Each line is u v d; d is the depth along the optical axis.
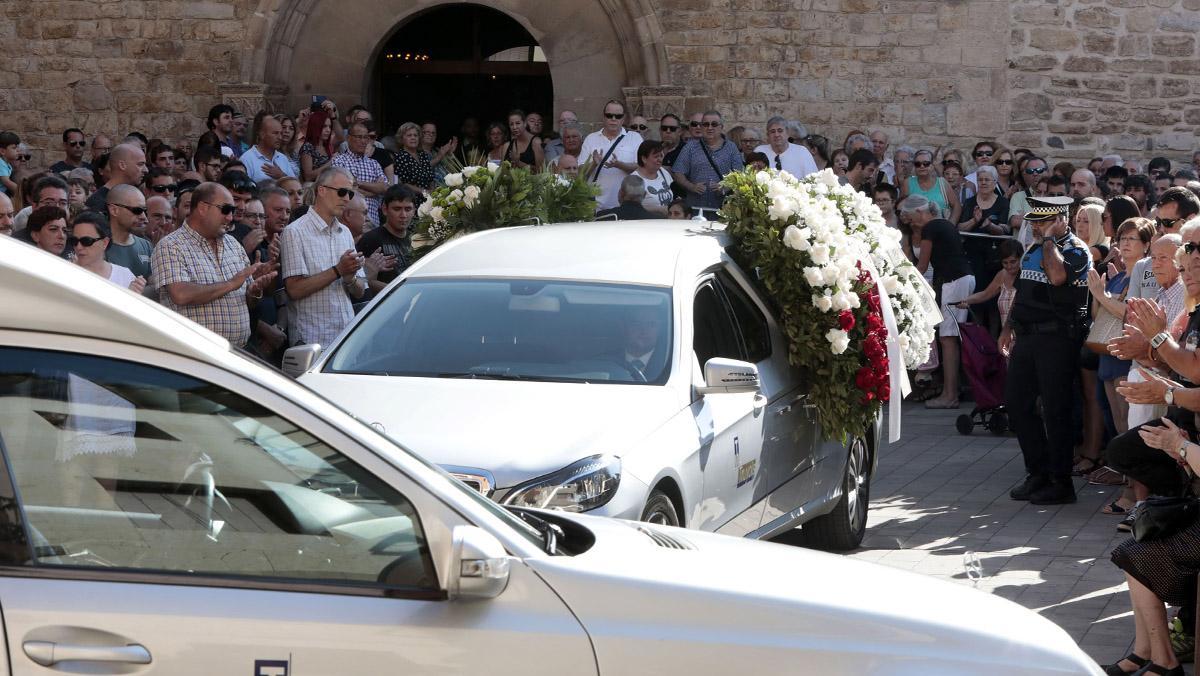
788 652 3.02
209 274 7.78
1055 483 9.30
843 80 17.23
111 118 17.38
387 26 17.33
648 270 6.51
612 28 17.17
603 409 5.61
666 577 3.09
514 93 18.34
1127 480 8.84
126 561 2.86
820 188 7.91
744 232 7.27
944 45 17.19
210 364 2.96
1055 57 17.23
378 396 5.71
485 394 5.70
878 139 16.44
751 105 17.25
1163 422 5.39
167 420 2.92
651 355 6.06
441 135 18.39
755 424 6.45
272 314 8.88
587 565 3.07
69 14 17.31
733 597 3.07
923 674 3.08
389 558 2.96
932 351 13.45
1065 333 9.16
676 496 5.63
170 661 2.77
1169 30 17.20
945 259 13.26
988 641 3.19
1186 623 5.66
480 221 8.42
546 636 2.91
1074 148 17.33
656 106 17.08
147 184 9.95
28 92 17.44
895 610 3.20
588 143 14.94
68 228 8.95
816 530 7.84
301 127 15.30
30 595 2.76
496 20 18.22
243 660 2.80
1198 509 5.41
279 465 2.97
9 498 2.81
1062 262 9.07
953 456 11.03
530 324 6.22
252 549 2.93
